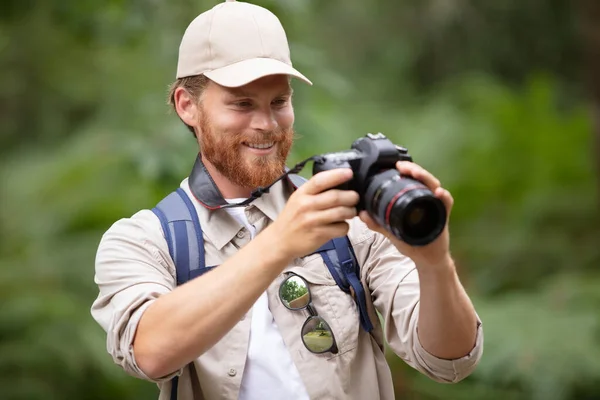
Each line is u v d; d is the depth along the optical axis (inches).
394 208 91.1
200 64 119.9
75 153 433.1
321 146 246.5
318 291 117.6
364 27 516.4
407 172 95.8
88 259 364.2
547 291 322.0
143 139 252.5
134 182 365.7
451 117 461.7
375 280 120.2
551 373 272.5
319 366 115.0
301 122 243.3
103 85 431.8
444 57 493.7
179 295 102.7
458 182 428.5
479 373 285.3
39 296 337.1
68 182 407.8
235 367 114.6
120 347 108.3
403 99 510.9
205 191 121.0
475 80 455.2
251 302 100.1
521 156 428.8
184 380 118.1
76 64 416.2
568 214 394.6
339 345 116.0
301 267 118.2
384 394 122.1
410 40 503.8
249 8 121.6
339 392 115.3
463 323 106.7
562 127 424.2
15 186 455.5
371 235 121.6
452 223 421.4
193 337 101.3
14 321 320.8
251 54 117.7
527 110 430.0
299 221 97.1
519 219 398.9
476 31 470.3
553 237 382.9
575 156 418.9
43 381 309.6
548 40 460.1
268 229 100.7
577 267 361.4
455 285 104.5
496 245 392.2
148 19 264.8
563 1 448.1
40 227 403.5
